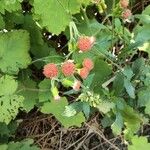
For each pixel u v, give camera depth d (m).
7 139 0.33
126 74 0.30
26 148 0.31
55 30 0.28
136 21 0.35
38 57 0.32
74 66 0.26
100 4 0.28
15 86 0.29
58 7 0.27
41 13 0.28
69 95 0.34
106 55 0.30
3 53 0.30
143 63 0.31
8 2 0.27
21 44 0.30
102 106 0.30
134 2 0.36
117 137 0.36
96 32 0.30
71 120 0.31
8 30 0.31
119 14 0.28
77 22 0.30
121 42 0.32
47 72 0.26
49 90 0.31
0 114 0.29
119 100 0.31
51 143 0.36
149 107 0.31
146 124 0.35
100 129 0.36
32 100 0.31
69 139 0.36
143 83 0.31
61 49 0.34
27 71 0.32
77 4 0.28
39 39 0.31
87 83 0.28
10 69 0.30
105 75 0.31
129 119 0.31
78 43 0.26
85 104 0.28
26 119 0.35
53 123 0.36
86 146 0.36
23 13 0.32
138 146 0.31
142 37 0.29
